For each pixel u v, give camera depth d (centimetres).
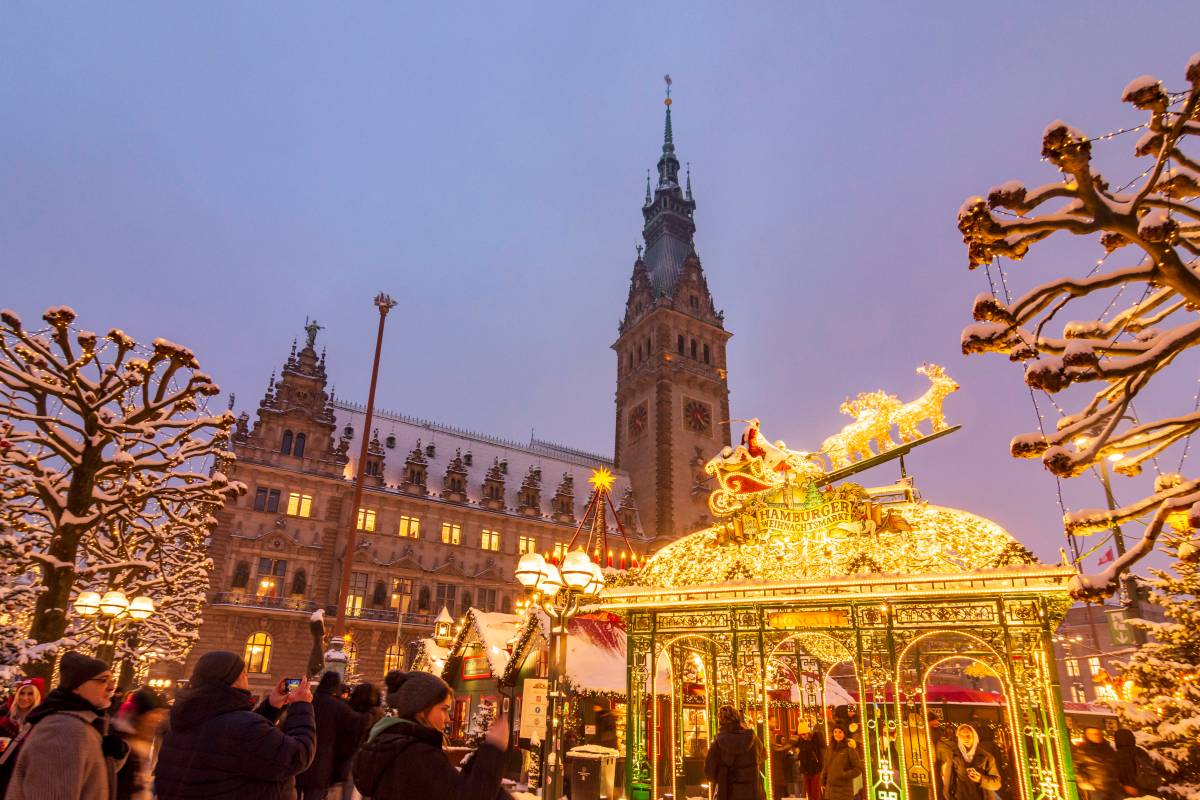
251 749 448
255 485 6888
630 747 1459
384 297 3909
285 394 7425
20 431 1700
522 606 2305
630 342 11188
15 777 450
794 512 1442
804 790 1634
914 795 1491
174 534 2523
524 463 9762
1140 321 893
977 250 799
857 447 1535
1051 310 788
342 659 2741
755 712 1427
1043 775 1191
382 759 393
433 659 3259
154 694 678
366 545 7262
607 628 2309
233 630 6203
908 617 1320
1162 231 677
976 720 1747
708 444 10125
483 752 402
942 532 1288
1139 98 675
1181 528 788
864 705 1292
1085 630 5931
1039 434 824
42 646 1434
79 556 2491
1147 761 1175
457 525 8162
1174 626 1414
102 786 477
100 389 1692
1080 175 712
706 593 1373
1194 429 783
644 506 9750
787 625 1409
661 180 13062
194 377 1800
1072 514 817
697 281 11369
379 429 8812
